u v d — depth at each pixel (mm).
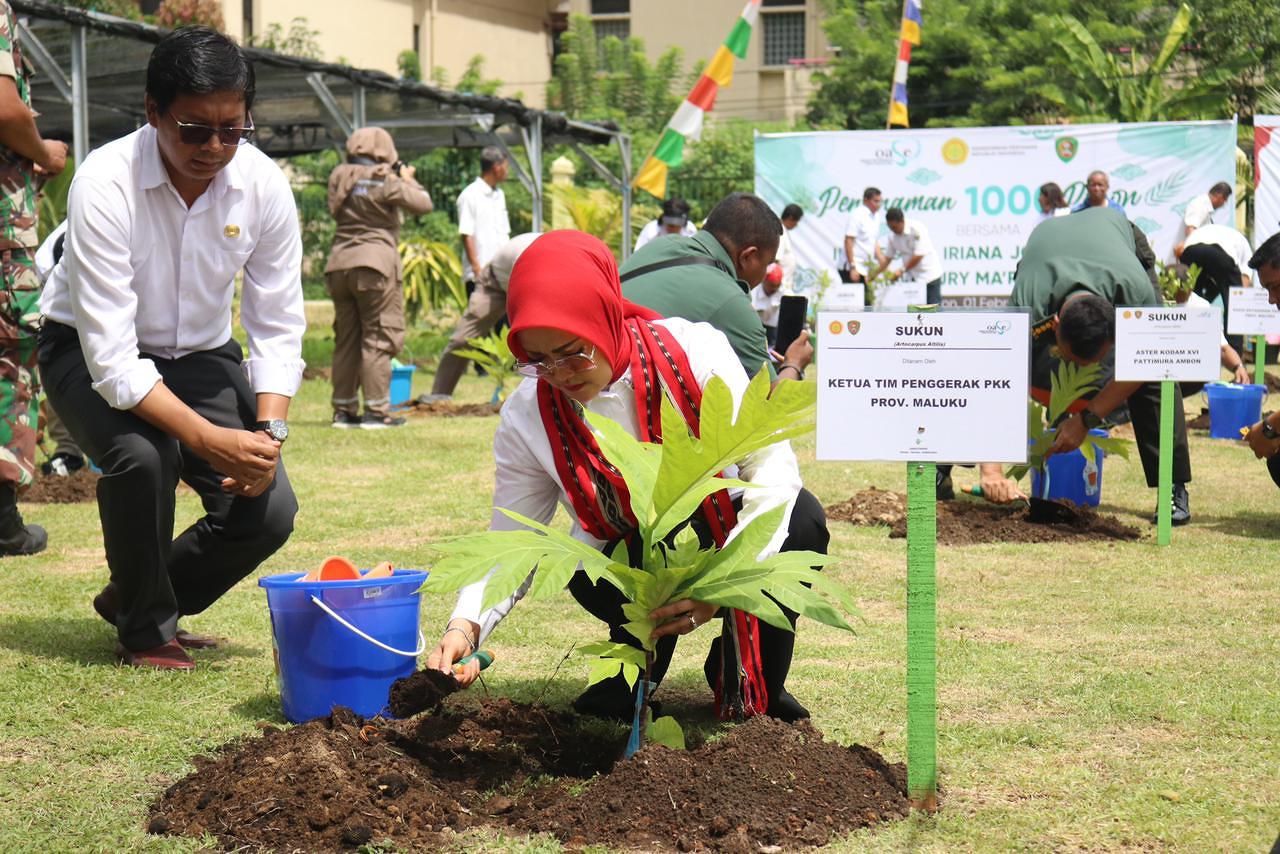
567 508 3299
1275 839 2621
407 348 16078
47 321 3840
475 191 12398
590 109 28078
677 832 2598
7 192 5012
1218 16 22516
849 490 7445
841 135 16734
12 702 3502
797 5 31344
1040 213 16531
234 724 3354
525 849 2561
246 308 3980
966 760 3113
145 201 3654
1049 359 6547
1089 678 3793
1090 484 6785
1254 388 9547
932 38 24984
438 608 4730
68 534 5926
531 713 3377
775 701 3322
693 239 4172
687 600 2744
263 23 23062
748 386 2820
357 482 7469
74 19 9875
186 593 4023
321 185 20203
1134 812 2766
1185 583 5113
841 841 2592
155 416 3611
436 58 28484
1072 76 23141
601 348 2820
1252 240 17234
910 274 15539
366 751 2938
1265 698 3584
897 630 4430
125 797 2865
